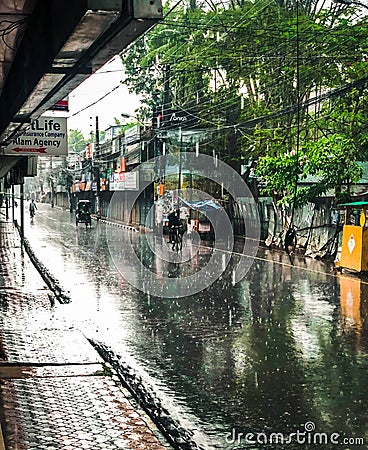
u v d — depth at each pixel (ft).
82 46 14.94
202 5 113.70
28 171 72.13
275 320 38.88
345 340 33.37
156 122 136.15
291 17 92.68
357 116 78.89
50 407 21.08
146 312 41.60
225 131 113.70
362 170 80.18
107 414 20.56
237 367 28.19
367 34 82.94
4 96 28.53
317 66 87.66
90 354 28.09
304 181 93.56
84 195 254.88
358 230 63.16
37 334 31.94
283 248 94.84
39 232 128.36
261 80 98.22
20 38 21.42
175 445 19.30
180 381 25.99
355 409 22.68
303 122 91.71
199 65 110.73
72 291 50.29
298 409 22.70
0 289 47.21
